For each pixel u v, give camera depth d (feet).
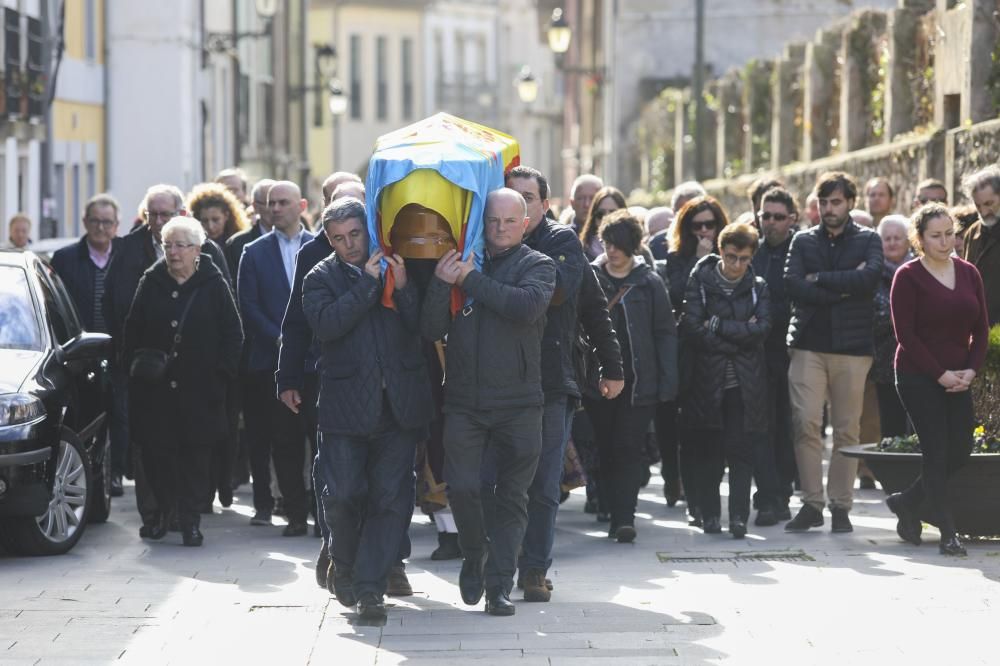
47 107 205.77
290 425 91.56
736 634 64.80
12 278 93.61
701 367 90.89
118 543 90.74
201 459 90.22
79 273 109.09
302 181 463.01
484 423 66.95
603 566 81.87
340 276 66.59
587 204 109.91
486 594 68.85
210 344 89.51
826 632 65.00
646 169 325.01
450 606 70.95
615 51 349.00
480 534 68.90
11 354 88.79
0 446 82.64
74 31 252.21
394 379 66.08
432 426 81.76
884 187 118.83
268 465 97.35
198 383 89.45
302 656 61.98
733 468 90.94
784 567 80.33
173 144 278.26
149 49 277.03
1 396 83.82
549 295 66.44
